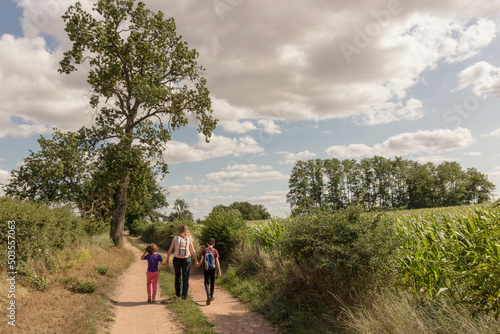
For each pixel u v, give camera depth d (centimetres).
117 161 2042
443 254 549
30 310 521
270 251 1125
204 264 759
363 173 7881
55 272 821
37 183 1862
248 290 808
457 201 7288
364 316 468
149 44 2150
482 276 295
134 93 2078
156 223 4066
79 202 1962
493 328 345
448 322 391
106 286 844
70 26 1944
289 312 600
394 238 574
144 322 580
